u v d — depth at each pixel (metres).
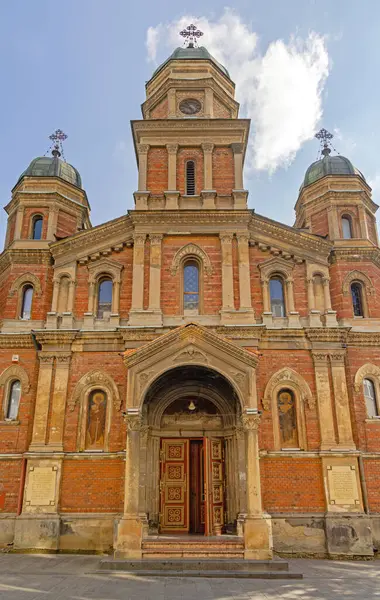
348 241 23.09
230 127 23.80
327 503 18.06
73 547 17.64
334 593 12.06
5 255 22.81
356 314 22.08
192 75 26.36
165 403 20.05
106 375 19.80
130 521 15.77
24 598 11.29
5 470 19.08
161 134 23.81
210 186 22.80
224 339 17.78
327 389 19.69
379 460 19.11
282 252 22.00
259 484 16.25
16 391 20.44
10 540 18.09
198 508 19.36
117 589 12.30
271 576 14.05
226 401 19.89
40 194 23.95
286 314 21.17
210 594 11.89
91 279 21.58
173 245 21.62
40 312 21.59
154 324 20.09
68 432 19.17
